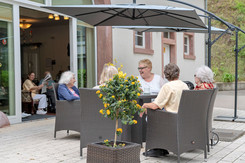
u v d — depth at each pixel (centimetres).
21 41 1277
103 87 312
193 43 1375
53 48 1301
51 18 1113
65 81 492
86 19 632
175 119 349
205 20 1430
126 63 956
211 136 431
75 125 479
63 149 432
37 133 546
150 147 379
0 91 630
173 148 353
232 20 2523
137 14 592
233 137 499
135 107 309
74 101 478
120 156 292
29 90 805
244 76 2222
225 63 2305
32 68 1327
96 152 304
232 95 1534
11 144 462
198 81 445
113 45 905
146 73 534
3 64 638
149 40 1075
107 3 869
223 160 384
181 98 346
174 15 560
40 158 387
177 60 1256
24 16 1056
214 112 893
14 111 658
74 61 809
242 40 2381
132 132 432
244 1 2636
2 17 635
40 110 826
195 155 407
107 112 298
